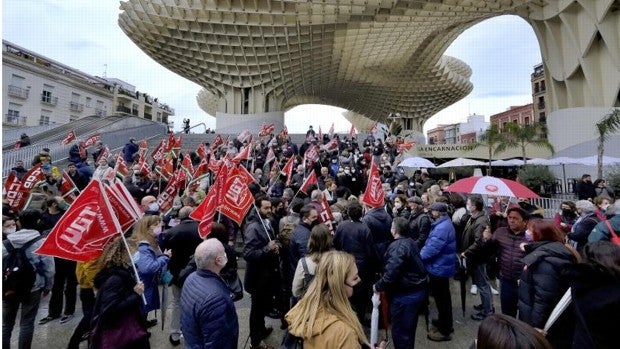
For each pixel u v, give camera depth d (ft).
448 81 146.72
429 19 90.12
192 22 99.86
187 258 14.80
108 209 9.99
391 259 11.48
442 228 14.30
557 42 76.13
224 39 105.91
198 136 83.46
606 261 6.47
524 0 76.02
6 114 103.30
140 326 9.00
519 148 98.78
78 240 9.53
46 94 117.70
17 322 16.79
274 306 15.43
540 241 9.81
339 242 14.07
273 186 33.30
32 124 111.14
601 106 66.74
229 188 15.84
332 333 5.90
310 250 10.91
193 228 15.20
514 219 12.82
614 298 6.17
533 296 9.71
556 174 71.15
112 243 9.48
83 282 12.94
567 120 71.56
